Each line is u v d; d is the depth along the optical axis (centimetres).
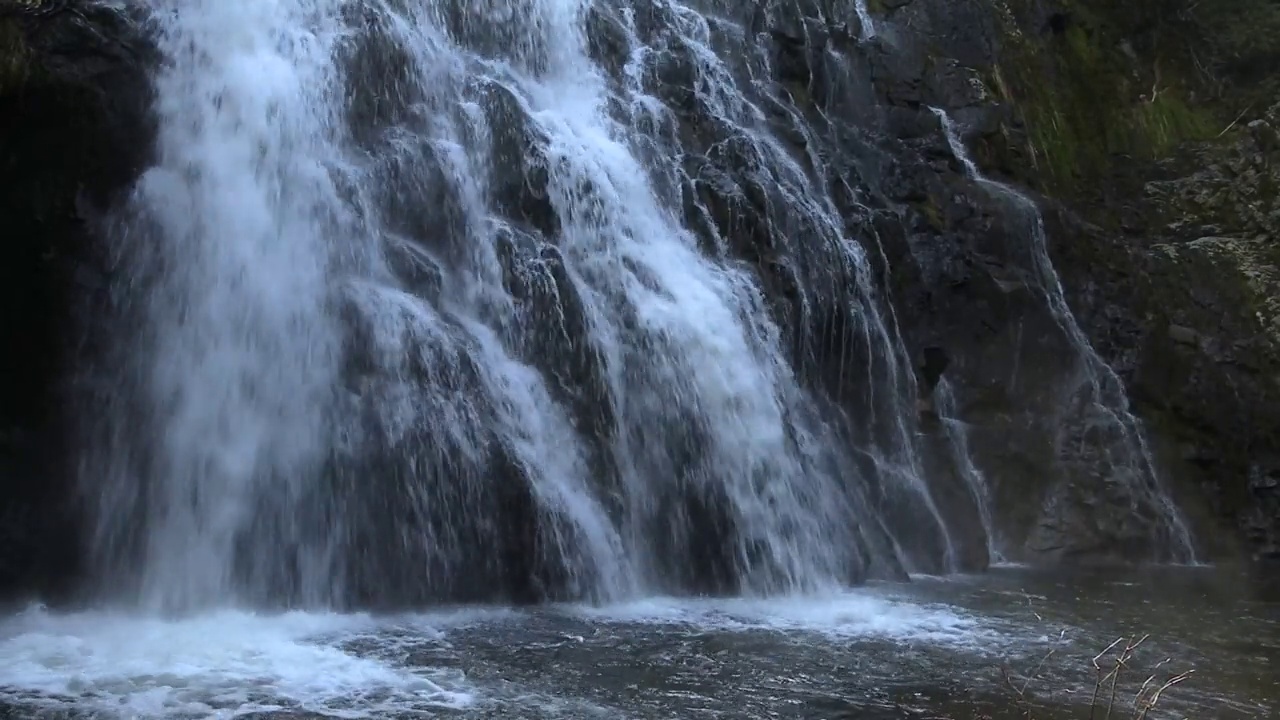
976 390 1972
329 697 892
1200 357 2212
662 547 1423
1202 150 2564
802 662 1059
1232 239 2391
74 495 1242
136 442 1255
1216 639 1254
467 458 1282
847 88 2138
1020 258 2081
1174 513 2023
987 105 2256
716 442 1499
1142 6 2736
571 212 1570
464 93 1599
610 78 1842
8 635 1053
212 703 866
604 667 1014
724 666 1036
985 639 1191
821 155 1983
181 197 1324
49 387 1259
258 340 1309
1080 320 2153
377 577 1224
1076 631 1256
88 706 852
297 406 1274
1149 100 2644
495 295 1451
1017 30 2477
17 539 1219
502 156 1554
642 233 1638
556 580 1291
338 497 1239
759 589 1429
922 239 2002
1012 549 1892
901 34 2309
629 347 1495
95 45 1310
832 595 1428
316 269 1356
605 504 1382
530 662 1020
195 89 1374
